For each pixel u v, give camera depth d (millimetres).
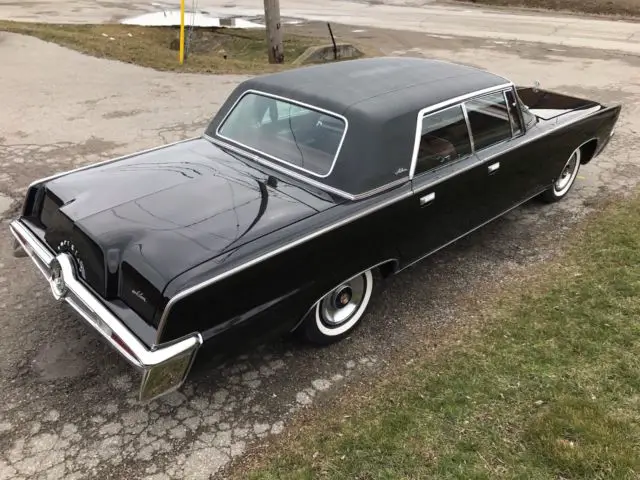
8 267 4500
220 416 3168
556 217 5656
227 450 2949
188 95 9562
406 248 3875
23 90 9336
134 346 2650
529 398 3244
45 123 7910
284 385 3412
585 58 13680
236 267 2801
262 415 3184
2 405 3158
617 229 5293
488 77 4555
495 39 16797
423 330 3945
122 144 7285
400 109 3668
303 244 3080
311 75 4184
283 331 3279
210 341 2799
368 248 3523
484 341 3775
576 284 4410
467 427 3039
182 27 11609
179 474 2799
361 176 3434
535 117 5203
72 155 6859
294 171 3643
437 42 16281
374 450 2900
